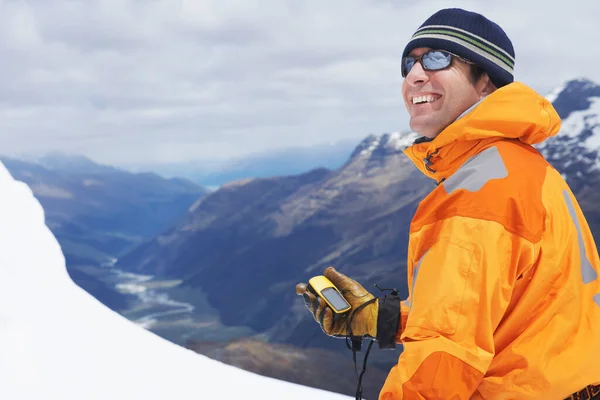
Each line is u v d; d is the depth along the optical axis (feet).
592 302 3.43
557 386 3.21
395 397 3.16
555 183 3.43
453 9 3.74
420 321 3.14
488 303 3.06
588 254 3.53
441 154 3.59
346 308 3.75
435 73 3.66
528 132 3.42
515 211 3.15
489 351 3.06
